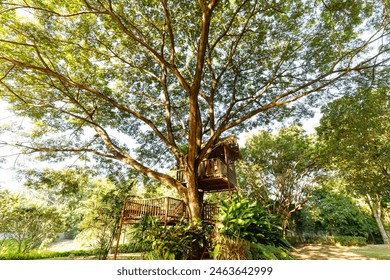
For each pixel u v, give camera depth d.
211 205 11.52
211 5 7.55
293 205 23.84
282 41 11.01
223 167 11.22
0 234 16.67
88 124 13.47
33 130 12.70
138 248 8.92
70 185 12.74
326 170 19.47
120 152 12.41
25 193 17.72
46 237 18.00
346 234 26.91
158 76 12.84
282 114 13.80
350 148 14.36
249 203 8.22
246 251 6.46
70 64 11.02
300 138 20.44
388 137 14.45
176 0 10.43
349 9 8.84
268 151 21.75
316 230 27.48
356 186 17.30
